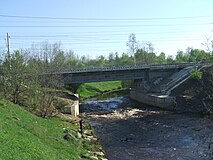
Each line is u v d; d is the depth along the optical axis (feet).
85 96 335.88
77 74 259.39
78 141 99.71
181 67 295.89
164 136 137.80
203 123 164.25
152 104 254.68
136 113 215.72
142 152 111.04
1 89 127.44
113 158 102.58
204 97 207.41
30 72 134.51
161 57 502.79
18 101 130.82
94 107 251.60
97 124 172.65
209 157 102.06
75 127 126.52
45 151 68.18
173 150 113.19
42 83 143.74
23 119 94.12
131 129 156.76
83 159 80.28
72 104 189.88
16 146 61.93
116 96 338.95
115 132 149.18
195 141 125.70
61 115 155.12
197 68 268.00
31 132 82.89
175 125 163.63
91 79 266.77
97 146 105.70
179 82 260.21
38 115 129.59
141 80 293.43
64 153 77.51
